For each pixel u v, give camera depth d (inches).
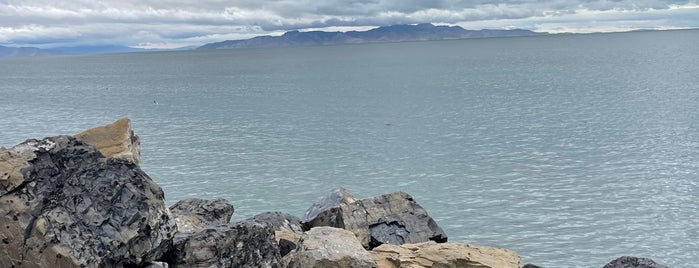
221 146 3882.9
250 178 2965.1
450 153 3565.5
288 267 663.8
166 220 572.7
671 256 1916.8
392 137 4192.9
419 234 993.5
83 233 515.2
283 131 4539.9
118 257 519.5
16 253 509.7
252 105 6496.1
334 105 6304.1
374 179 2957.7
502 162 3284.9
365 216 1001.5
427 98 6761.8
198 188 2790.4
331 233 716.7
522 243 2033.7
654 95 6309.1
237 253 617.6
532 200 2522.1
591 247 1990.7
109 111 6225.4
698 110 5029.5
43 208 523.8
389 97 7007.9
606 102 5866.1
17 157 549.0
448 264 736.3
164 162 3361.2
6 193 526.3
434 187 2778.1
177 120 5324.8
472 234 2129.7
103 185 554.6
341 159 3427.7
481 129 4439.0
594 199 2524.6
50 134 4734.3
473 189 2721.5
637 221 2229.3
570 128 4357.8
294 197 2620.6
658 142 3735.2
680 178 2842.0
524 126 4520.2
